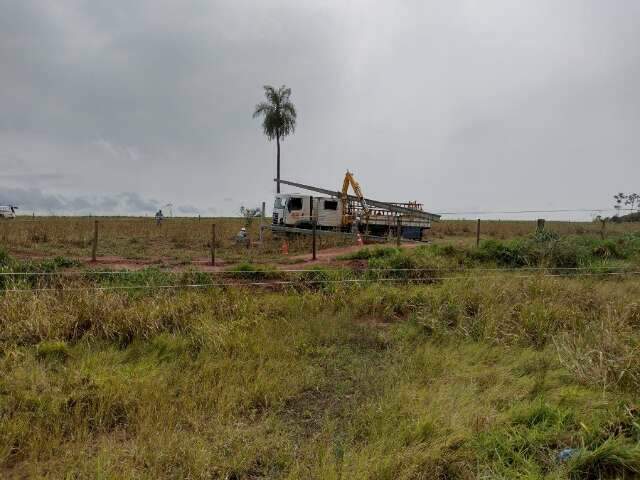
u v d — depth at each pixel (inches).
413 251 492.1
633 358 197.9
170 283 345.1
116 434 158.2
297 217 916.6
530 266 466.0
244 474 136.4
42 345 223.6
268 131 1696.6
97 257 549.0
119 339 246.5
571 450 140.5
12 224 848.3
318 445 147.6
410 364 219.0
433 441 146.5
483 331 261.7
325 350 242.4
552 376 202.7
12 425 152.1
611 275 423.2
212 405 175.9
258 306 305.1
